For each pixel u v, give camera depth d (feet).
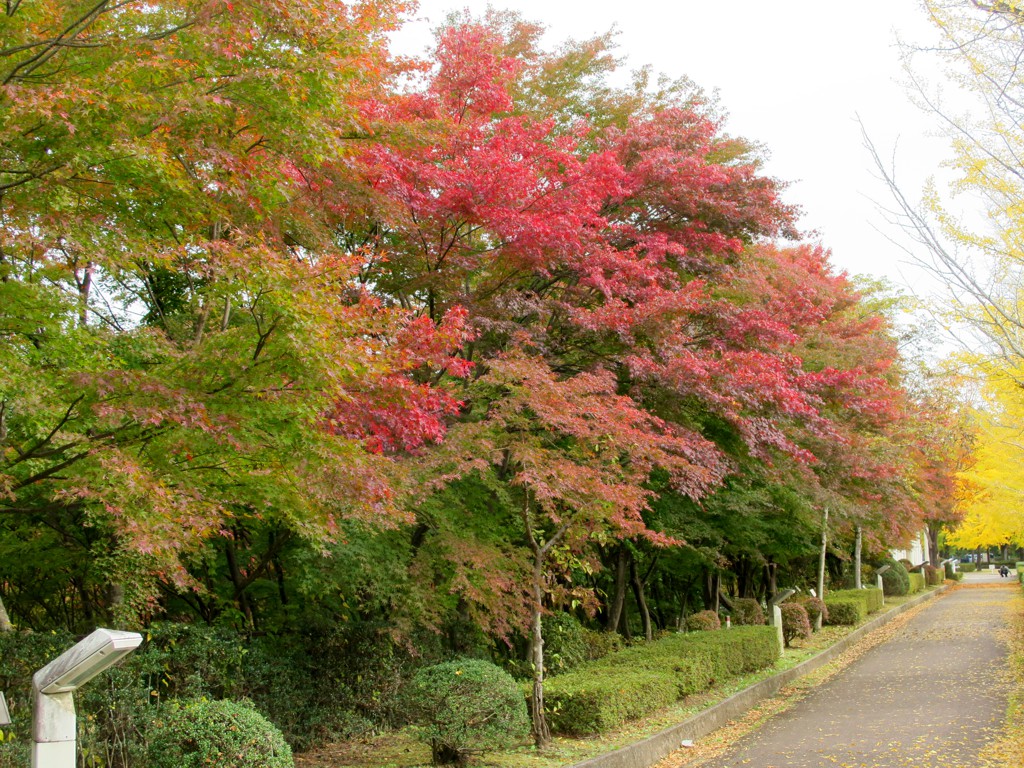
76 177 19.44
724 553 66.85
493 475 32.35
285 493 22.38
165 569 25.46
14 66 18.67
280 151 23.95
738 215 42.37
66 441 19.85
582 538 33.99
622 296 39.14
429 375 34.47
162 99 20.08
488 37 41.06
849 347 61.21
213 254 21.04
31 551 29.63
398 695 34.35
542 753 29.60
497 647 45.01
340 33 21.54
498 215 33.06
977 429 45.60
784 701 43.70
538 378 30.14
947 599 122.93
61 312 19.43
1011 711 35.50
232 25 19.61
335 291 22.40
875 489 63.00
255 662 30.42
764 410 41.32
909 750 29.73
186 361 20.12
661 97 53.62
